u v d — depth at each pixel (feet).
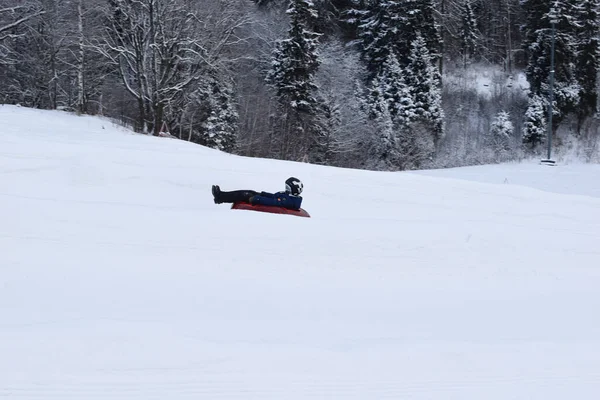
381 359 15.80
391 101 155.33
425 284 24.63
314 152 147.33
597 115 169.07
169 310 18.49
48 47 122.11
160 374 13.64
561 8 154.81
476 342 18.01
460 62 197.67
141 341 15.02
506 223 40.40
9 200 28.17
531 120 153.28
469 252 29.25
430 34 165.27
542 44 157.17
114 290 19.80
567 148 155.74
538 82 157.69
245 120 147.02
